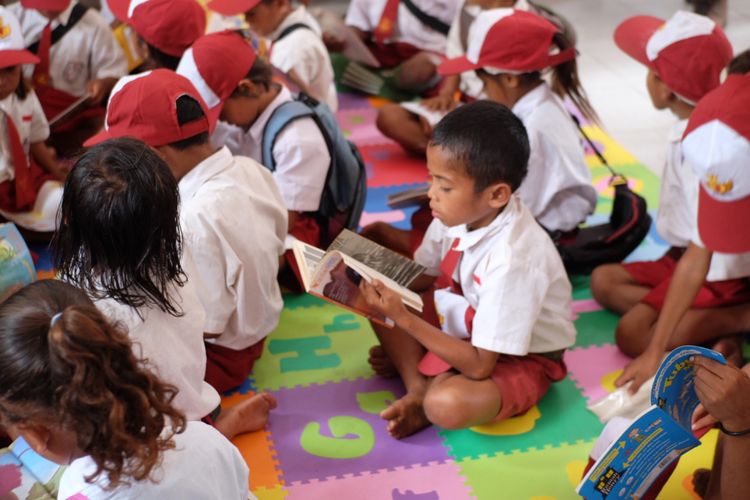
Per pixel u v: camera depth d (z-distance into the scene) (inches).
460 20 141.9
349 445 82.0
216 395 73.0
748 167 70.9
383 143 140.6
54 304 46.7
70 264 61.8
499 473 78.6
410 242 105.8
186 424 49.9
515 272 77.9
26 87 111.3
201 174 80.4
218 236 79.4
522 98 104.3
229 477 55.0
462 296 84.0
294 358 93.9
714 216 74.5
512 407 81.6
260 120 101.5
